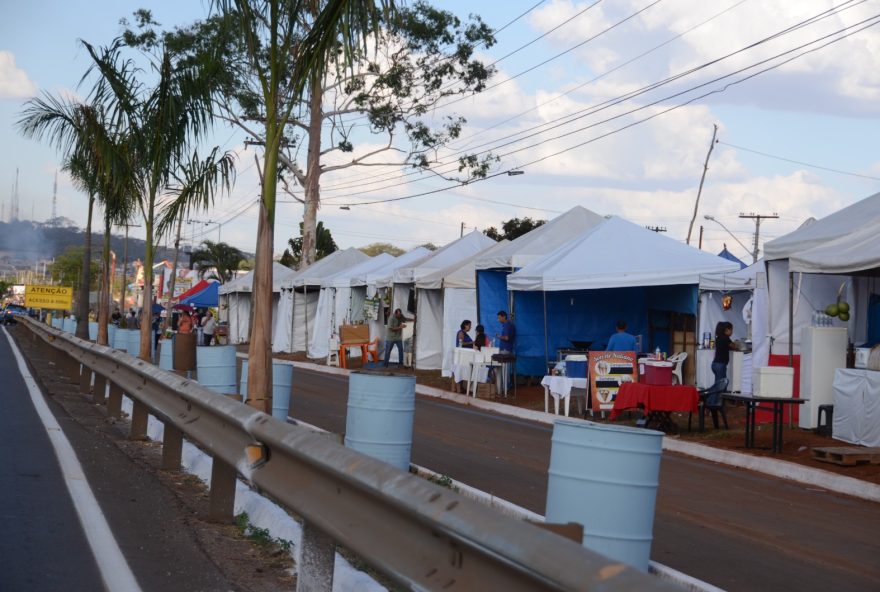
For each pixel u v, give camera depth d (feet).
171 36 78.48
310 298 145.18
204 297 178.19
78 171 72.08
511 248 86.17
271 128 33.60
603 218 87.66
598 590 8.91
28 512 24.93
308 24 33.55
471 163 133.69
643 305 86.12
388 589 18.61
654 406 55.88
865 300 61.16
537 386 85.46
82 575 19.47
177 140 57.88
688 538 29.35
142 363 37.22
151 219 59.72
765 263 61.16
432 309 106.83
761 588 23.77
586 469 19.33
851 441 49.42
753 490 39.78
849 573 25.91
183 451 35.60
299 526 22.65
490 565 11.50
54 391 61.05
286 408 44.04
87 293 100.48
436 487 13.00
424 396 86.63
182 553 21.86
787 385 50.11
